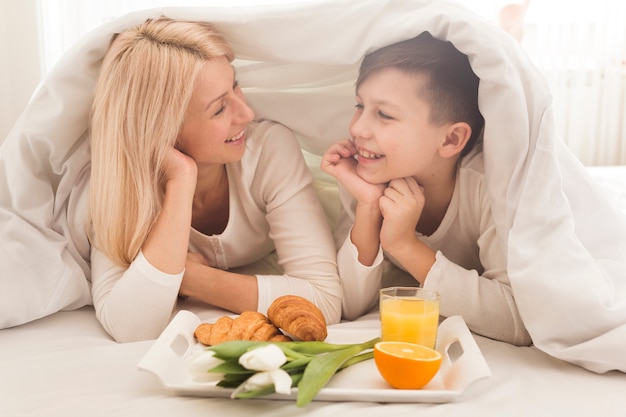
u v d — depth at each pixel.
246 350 0.83
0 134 2.80
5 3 2.76
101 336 1.19
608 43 2.88
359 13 1.16
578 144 2.94
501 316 1.13
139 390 0.91
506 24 2.71
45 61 2.82
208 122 1.18
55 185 1.33
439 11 1.11
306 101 1.41
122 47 1.16
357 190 1.22
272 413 0.83
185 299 1.33
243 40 1.23
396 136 1.17
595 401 0.88
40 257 1.23
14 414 0.83
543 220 1.05
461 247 1.32
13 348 1.10
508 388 0.92
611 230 1.13
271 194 1.32
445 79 1.16
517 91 1.06
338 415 0.82
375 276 1.27
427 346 0.99
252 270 1.48
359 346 0.95
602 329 1.00
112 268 1.22
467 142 1.23
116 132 1.16
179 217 1.16
